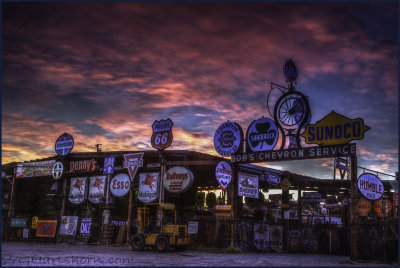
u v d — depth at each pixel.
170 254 19.27
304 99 21.56
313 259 18.19
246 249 22.09
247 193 24.47
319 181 30.58
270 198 35.28
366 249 17.34
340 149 18.58
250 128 23.11
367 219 23.88
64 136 30.64
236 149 22.97
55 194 29.94
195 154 25.70
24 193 32.66
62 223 28.23
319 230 23.61
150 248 22.66
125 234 26.30
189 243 21.50
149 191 26.25
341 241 22.64
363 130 18.03
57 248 22.36
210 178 30.08
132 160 27.08
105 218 27.52
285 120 22.16
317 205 34.34
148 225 21.59
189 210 29.20
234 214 22.28
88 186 29.23
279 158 21.02
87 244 26.30
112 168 27.98
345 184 30.30
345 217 23.77
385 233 17.91
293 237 24.00
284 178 28.92
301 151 20.12
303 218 30.44
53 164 30.58
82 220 27.61
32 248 21.88
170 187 25.08
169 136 26.00
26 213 32.50
